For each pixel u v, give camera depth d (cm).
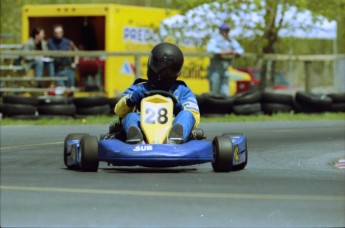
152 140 3622
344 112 7981
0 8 13212
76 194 3075
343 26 10325
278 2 8606
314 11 8919
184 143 3600
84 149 3684
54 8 9594
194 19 8756
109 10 9162
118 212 2727
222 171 3825
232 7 8494
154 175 3669
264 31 8912
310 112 7888
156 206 2811
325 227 2514
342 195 3045
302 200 2934
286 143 5509
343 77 8894
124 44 9262
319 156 4759
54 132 6312
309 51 10444
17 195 3061
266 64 8619
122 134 3872
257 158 4656
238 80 10100
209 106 7606
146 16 9475
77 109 7431
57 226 2519
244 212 2723
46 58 8362
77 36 9888
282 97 7788
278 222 2575
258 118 7456
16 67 8325
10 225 2525
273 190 3172
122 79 9069
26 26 9794
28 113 7300
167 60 3828
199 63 9394
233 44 8544
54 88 8356
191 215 2678
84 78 8750
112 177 3578
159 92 3800
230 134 4016
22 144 5488
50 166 4234
